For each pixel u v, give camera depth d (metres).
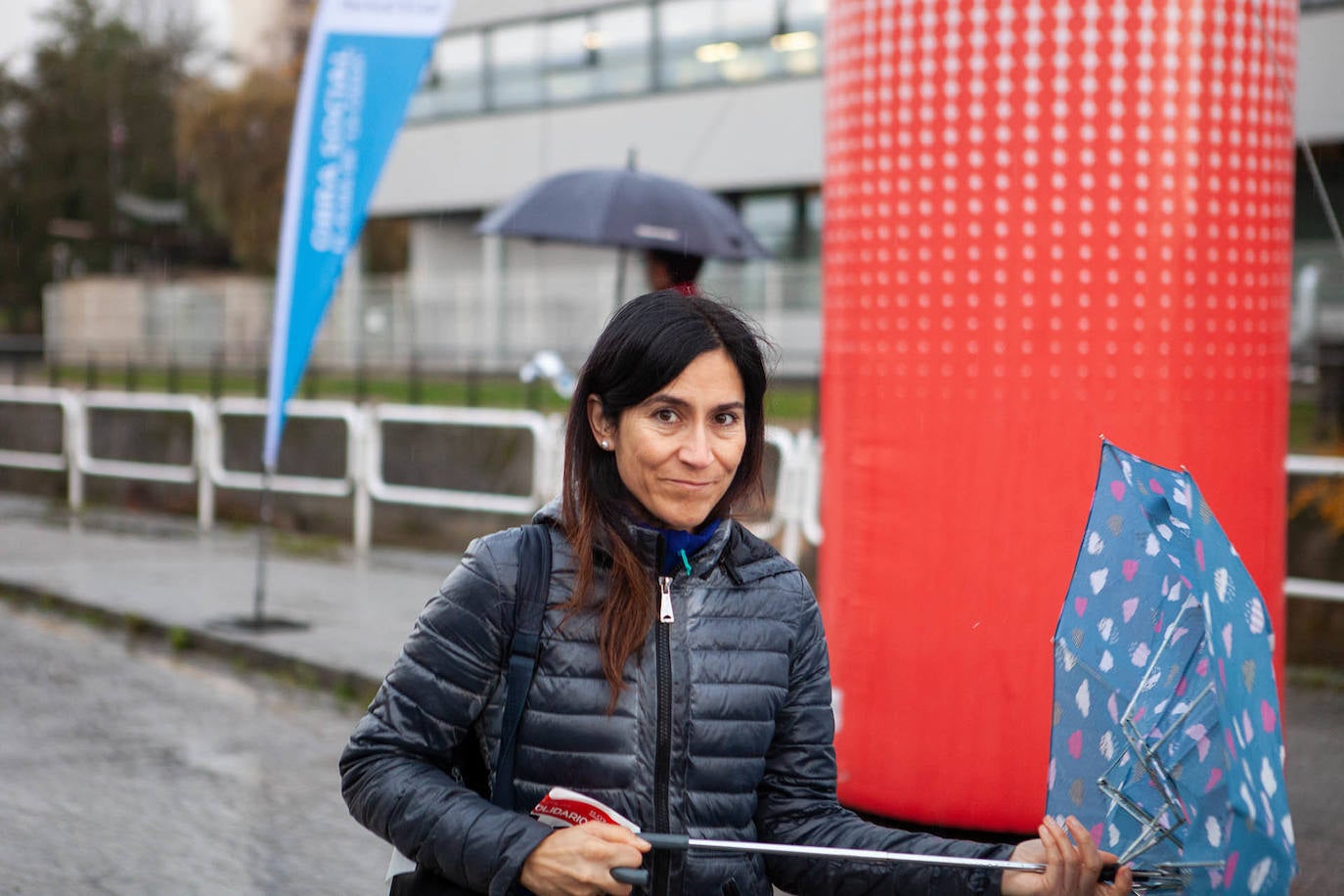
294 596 9.18
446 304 22.81
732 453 2.05
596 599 2.02
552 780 2.01
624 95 22.86
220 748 6.00
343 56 7.15
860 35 4.48
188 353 25.25
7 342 28.41
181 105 35.56
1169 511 1.98
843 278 4.56
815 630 2.19
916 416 4.33
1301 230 14.98
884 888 2.08
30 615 9.02
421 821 1.97
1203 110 4.14
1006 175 4.20
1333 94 14.00
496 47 24.53
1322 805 4.86
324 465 12.59
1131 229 4.12
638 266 20.88
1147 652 1.98
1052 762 2.09
